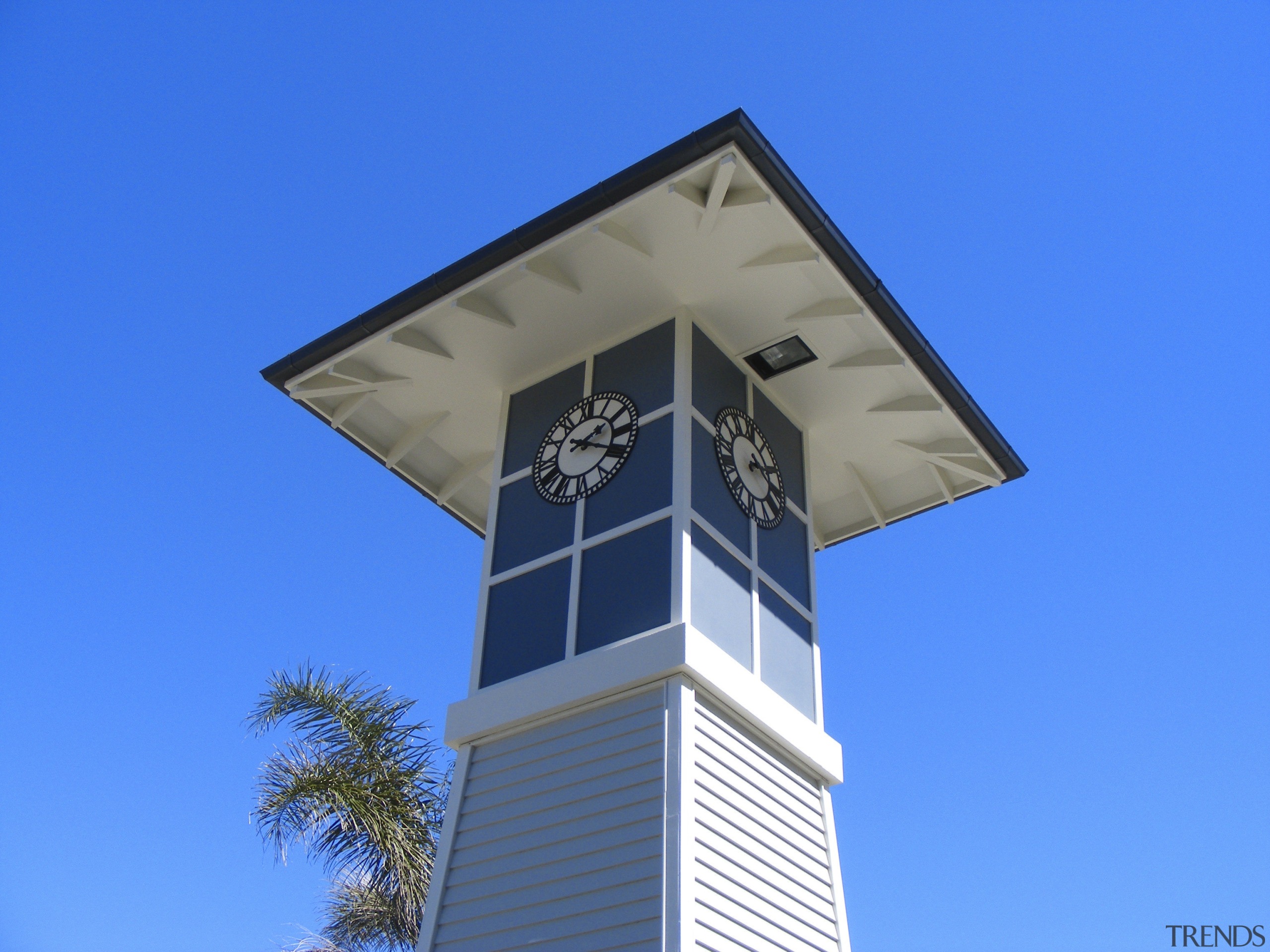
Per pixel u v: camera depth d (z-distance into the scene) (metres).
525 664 11.91
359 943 15.39
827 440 14.98
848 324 13.16
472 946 10.45
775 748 11.70
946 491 15.25
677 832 9.80
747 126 10.98
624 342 13.45
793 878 11.05
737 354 13.72
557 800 10.77
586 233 12.16
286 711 15.86
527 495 13.19
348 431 14.84
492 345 13.83
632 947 9.48
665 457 12.16
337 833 14.98
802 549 13.71
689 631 10.77
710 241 12.27
